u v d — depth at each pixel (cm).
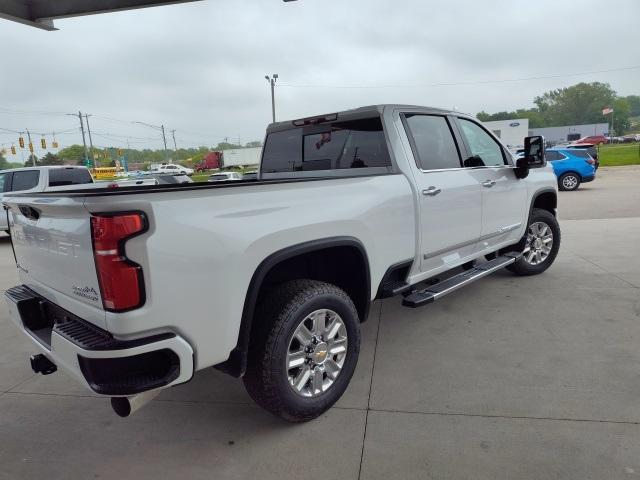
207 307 219
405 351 371
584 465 230
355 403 296
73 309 229
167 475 238
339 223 280
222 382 338
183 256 208
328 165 400
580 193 1597
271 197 249
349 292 319
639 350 351
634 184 1842
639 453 237
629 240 766
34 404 315
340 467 237
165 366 216
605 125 9200
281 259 249
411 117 373
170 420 289
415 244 350
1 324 483
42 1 741
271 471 237
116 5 729
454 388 309
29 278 280
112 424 287
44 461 253
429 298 355
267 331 250
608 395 291
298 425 277
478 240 432
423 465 235
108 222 192
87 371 205
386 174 339
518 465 232
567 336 383
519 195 487
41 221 241
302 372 270
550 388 302
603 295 481
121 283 194
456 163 407
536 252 555
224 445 261
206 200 219
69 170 1112
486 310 452
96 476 239
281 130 443
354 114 369
